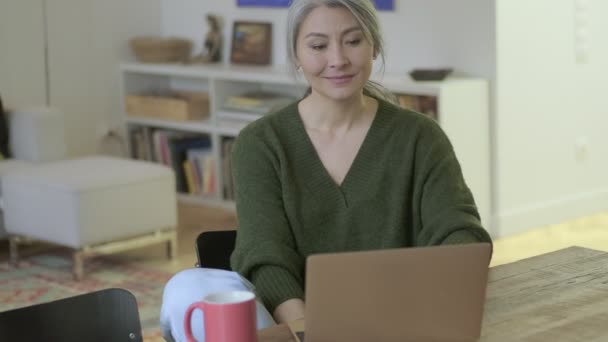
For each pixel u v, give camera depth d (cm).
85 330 169
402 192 199
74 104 608
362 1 192
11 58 574
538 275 181
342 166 200
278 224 195
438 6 507
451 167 202
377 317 136
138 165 464
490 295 169
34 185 441
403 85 483
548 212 523
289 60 201
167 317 174
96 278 434
